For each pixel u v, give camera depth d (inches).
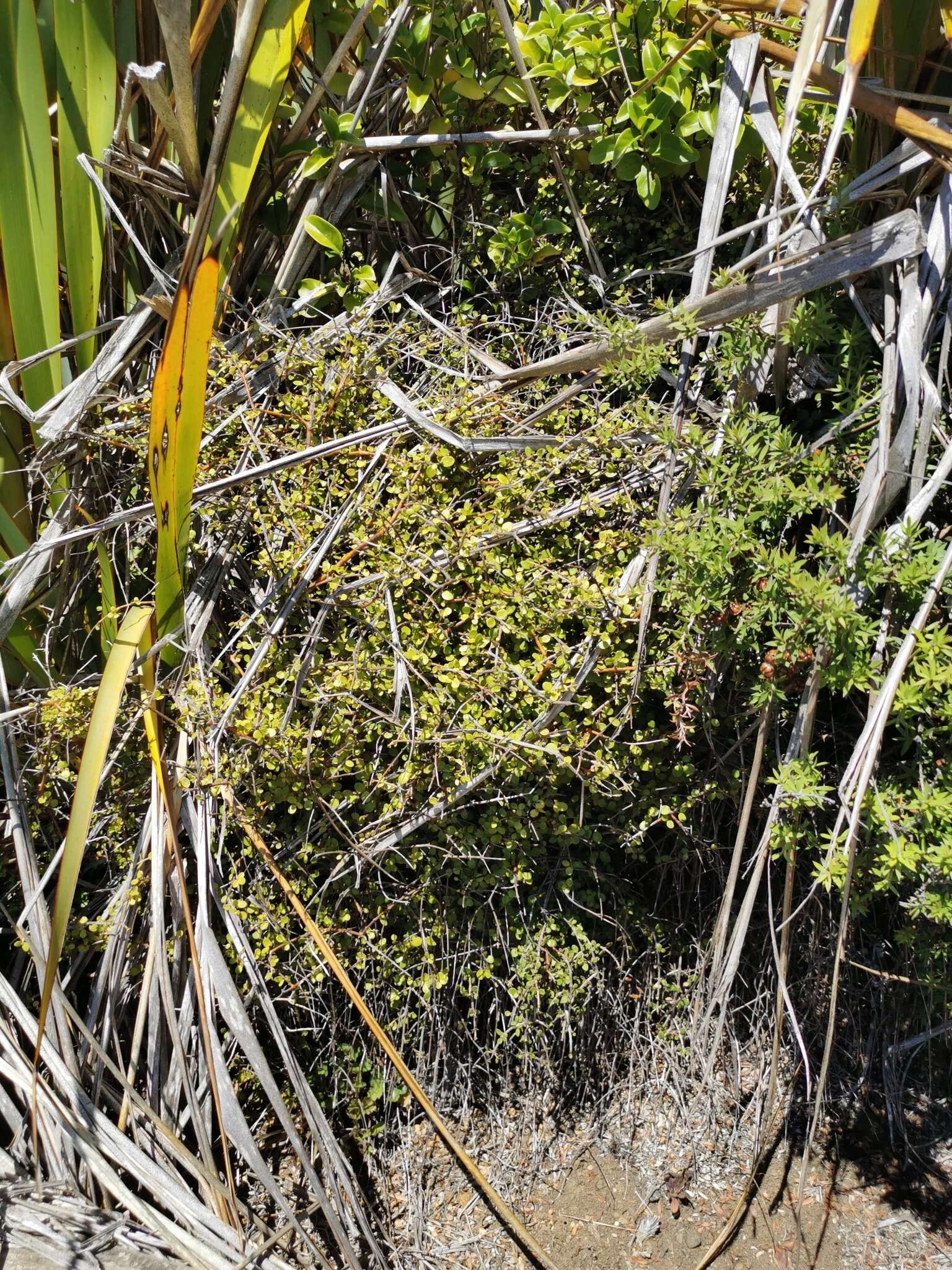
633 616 69.9
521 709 71.0
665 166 78.0
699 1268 76.9
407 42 79.7
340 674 69.3
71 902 56.4
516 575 70.3
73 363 83.2
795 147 75.9
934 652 55.2
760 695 63.5
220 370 76.8
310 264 86.8
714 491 64.4
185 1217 66.2
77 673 80.4
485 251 87.5
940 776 62.9
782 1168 84.4
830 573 59.9
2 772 78.8
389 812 71.8
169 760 71.8
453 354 79.7
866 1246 79.0
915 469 59.9
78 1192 69.4
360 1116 79.1
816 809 75.7
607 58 77.1
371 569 72.6
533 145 86.8
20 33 66.1
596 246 86.9
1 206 69.8
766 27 67.3
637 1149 83.8
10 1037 71.3
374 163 83.2
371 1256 74.7
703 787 77.0
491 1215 79.4
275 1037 69.7
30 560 73.5
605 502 73.1
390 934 78.9
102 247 76.4
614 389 78.3
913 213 58.8
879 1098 89.0
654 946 83.4
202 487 69.8
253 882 72.2
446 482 75.6
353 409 77.5
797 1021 87.9
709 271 68.3
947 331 61.9
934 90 63.4
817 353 72.2
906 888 80.0
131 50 73.4
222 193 71.3
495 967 81.2
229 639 78.5
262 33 64.6
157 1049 71.2
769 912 81.4
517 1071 84.6
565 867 78.4
